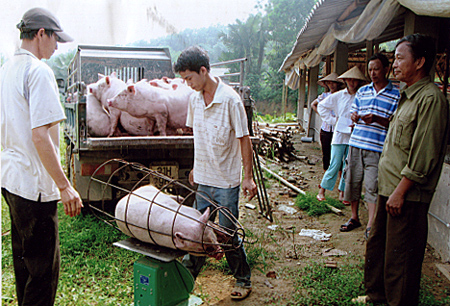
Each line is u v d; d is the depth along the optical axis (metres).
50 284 2.51
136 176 4.43
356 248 4.18
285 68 18.56
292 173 8.02
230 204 2.98
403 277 2.66
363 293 3.16
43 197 2.39
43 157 2.28
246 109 4.18
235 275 3.23
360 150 4.38
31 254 2.43
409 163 2.58
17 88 2.29
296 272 3.62
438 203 4.01
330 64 11.52
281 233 4.66
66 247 3.91
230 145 2.92
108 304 2.94
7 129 2.34
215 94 2.83
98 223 4.54
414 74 2.66
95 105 4.28
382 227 2.92
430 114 2.49
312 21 7.55
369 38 5.62
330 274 3.52
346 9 6.80
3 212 4.94
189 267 3.10
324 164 6.87
